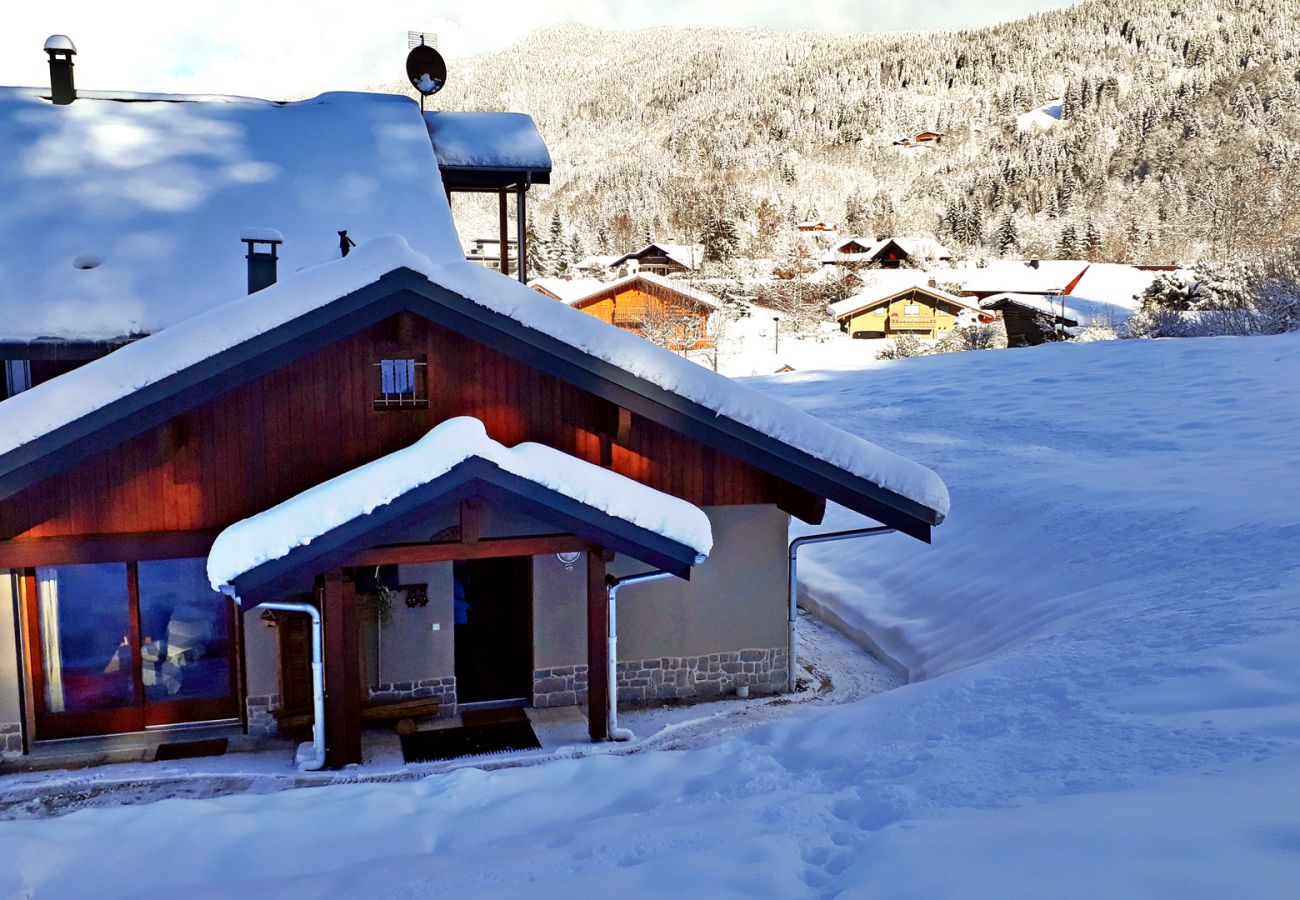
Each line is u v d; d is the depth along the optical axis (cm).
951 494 1683
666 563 994
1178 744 633
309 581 902
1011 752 696
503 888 568
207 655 1068
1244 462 1490
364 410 1020
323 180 1391
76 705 1039
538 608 1122
